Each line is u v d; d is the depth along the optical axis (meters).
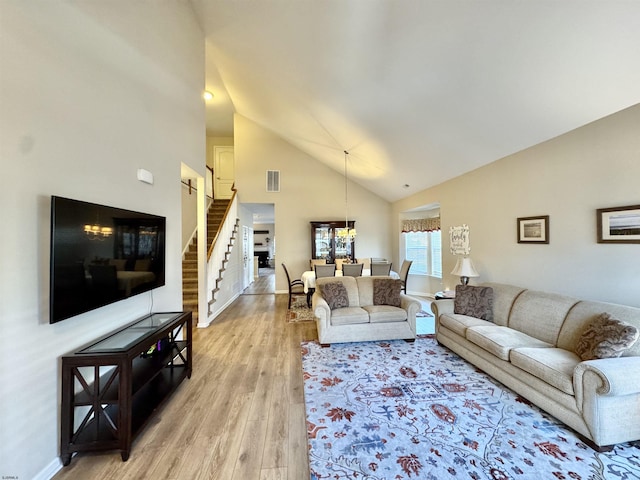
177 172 3.25
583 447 1.77
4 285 1.35
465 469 1.62
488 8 2.09
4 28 1.35
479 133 3.55
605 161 2.67
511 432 1.92
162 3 2.89
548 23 2.02
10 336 1.38
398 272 7.43
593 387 1.74
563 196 3.06
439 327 3.54
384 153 5.22
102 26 2.03
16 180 1.41
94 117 1.95
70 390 1.67
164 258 2.84
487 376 2.73
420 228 6.85
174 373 2.63
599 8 1.81
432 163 4.81
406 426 2.00
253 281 9.62
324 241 7.43
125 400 1.70
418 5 2.29
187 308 4.82
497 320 3.20
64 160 1.69
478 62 2.55
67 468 1.65
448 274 5.17
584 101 2.51
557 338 2.50
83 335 1.84
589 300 2.70
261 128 7.41
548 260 3.24
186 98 3.48
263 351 3.41
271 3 2.93
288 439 1.89
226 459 1.72
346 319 3.57
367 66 3.21
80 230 1.71
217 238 5.28
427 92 3.21
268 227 15.64
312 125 5.43
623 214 2.53
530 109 2.84
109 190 2.09
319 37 3.12
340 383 2.62
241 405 2.28
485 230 4.21
